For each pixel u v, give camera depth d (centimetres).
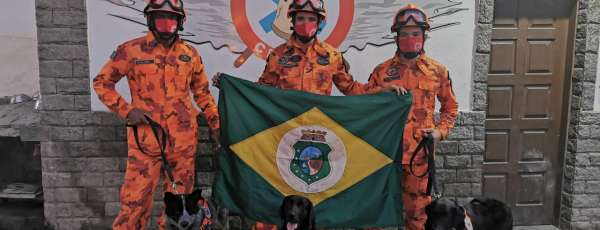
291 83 483
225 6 544
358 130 468
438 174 592
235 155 464
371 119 468
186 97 469
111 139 557
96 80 461
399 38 498
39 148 599
